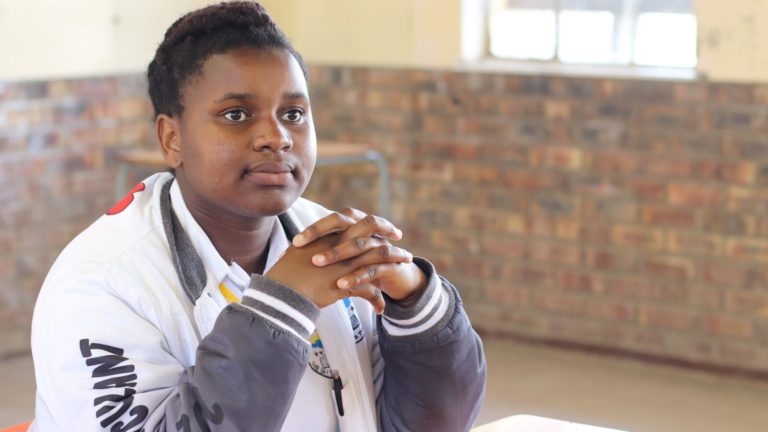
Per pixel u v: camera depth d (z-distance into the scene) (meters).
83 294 1.21
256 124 1.21
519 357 4.71
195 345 1.25
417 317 1.28
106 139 4.88
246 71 1.20
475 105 4.83
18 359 4.62
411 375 1.32
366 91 5.11
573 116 4.58
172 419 1.13
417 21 4.94
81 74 4.75
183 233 1.28
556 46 4.73
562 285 4.75
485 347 4.85
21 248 4.66
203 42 1.21
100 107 4.84
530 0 4.77
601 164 4.55
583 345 4.75
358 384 1.34
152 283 1.24
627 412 4.05
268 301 1.14
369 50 5.10
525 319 4.88
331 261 1.18
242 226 1.29
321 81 5.23
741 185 4.25
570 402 4.16
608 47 4.61
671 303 4.50
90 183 4.85
